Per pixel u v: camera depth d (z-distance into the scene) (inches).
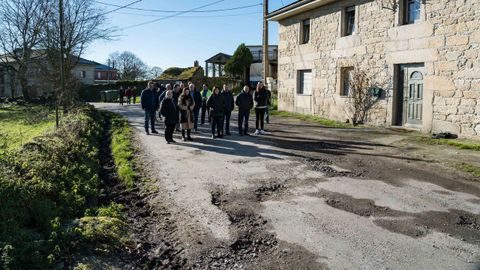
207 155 380.8
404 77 541.0
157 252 178.5
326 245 180.5
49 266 149.3
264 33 928.9
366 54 599.5
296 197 248.2
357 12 614.2
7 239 157.2
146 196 258.2
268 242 185.5
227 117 514.9
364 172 308.7
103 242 174.7
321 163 340.2
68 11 1144.8
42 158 285.3
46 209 194.9
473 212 220.5
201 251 178.2
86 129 510.6
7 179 209.6
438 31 475.5
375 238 187.2
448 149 391.2
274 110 867.4
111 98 1844.2
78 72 2518.5
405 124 541.6
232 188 269.1
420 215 216.4
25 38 1472.7
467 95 443.5
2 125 813.2
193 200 245.8
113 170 339.9
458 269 157.5
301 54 780.0
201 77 1728.6
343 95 666.8
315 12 727.1
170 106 455.8
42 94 1676.9
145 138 498.3
